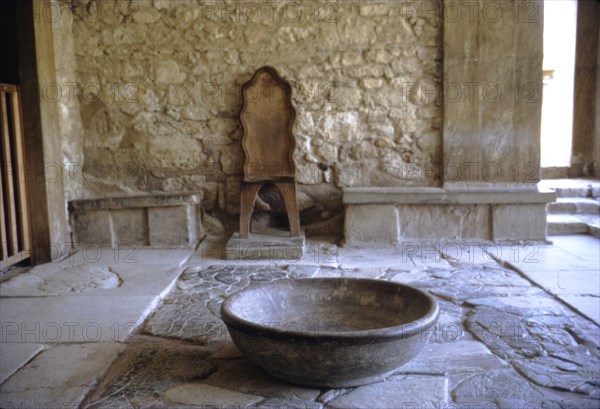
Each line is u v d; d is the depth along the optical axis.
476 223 4.54
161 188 4.88
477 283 3.50
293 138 4.68
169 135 4.82
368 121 4.74
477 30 4.51
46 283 3.61
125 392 2.18
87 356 2.49
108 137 4.82
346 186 4.80
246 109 4.70
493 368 2.32
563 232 4.80
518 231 4.51
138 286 3.52
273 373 2.23
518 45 4.49
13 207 3.95
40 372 2.33
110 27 4.70
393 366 2.12
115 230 4.61
